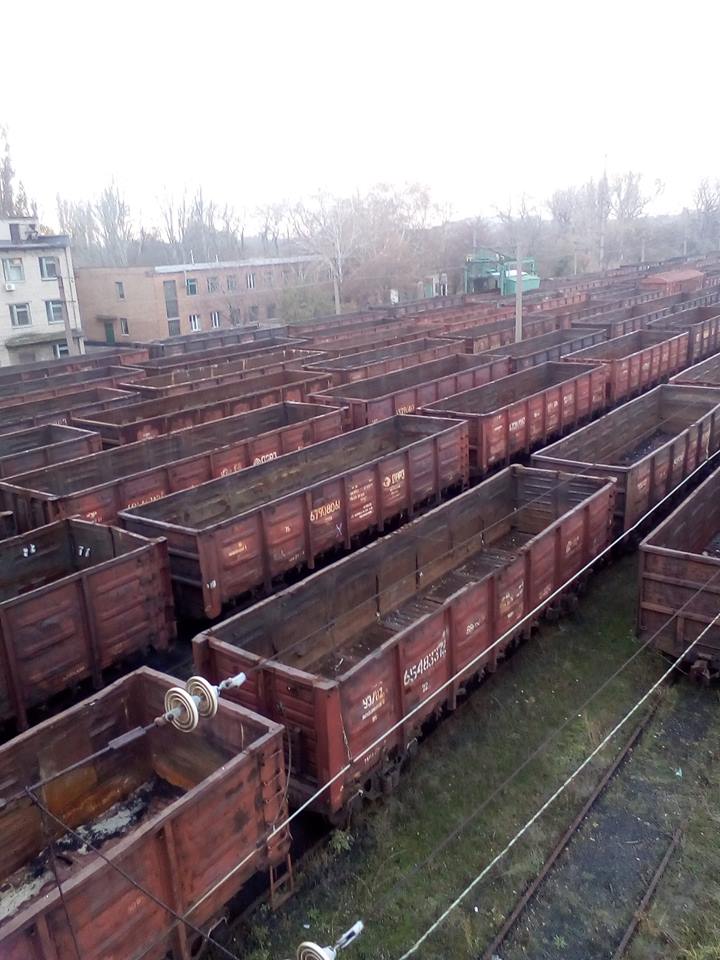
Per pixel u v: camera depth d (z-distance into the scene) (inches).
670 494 641.6
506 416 753.6
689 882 303.1
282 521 522.9
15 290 1892.2
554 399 836.6
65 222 4131.4
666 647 443.8
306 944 181.2
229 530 484.4
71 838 309.7
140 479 597.0
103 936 228.4
